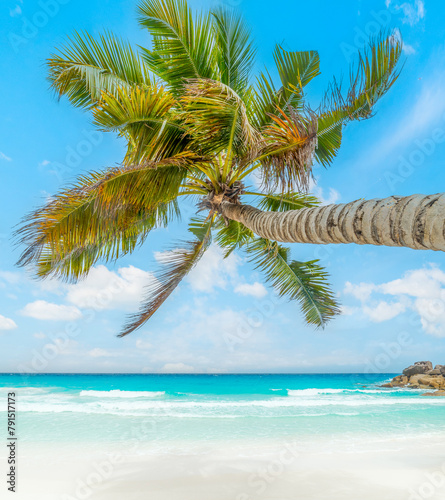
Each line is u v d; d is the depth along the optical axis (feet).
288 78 20.74
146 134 16.55
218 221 28.19
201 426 37.55
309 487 19.35
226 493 18.56
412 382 104.53
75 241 15.44
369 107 16.78
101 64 19.47
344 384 123.85
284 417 43.78
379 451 26.99
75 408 51.26
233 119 15.40
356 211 11.14
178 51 18.70
